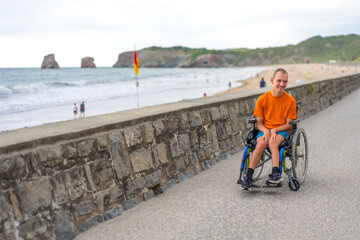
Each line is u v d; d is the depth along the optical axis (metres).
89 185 3.55
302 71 94.88
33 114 22.23
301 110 11.01
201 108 5.78
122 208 3.89
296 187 4.44
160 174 4.58
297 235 3.16
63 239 3.14
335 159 5.98
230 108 6.76
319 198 4.14
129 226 3.47
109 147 3.87
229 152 6.46
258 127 4.54
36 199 3.01
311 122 10.24
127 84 56.69
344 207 3.82
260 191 4.49
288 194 4.34
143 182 4.27
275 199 4.16
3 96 33.69
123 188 3.96
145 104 27.45
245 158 4.39
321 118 10.99
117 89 44.75
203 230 3.32
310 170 5.42
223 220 3.55
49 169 3.19
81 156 3.52
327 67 125.12
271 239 3.09
